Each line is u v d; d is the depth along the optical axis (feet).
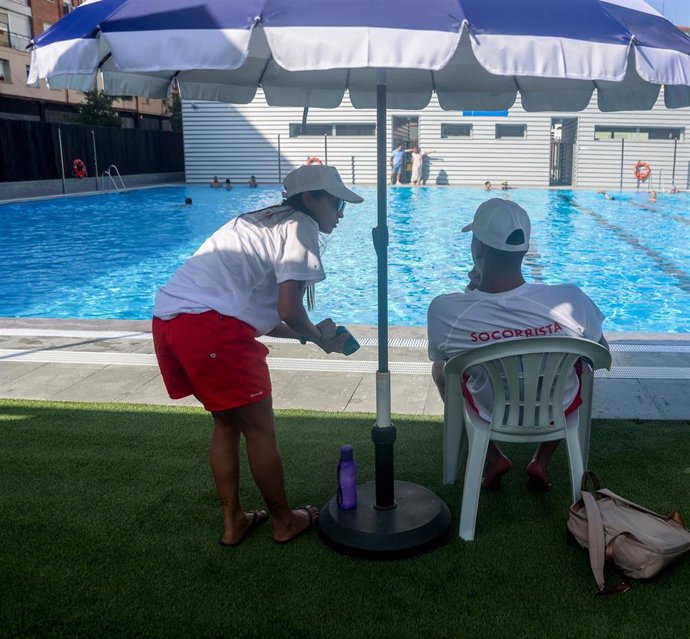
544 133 80.18
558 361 8.43
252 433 8.30
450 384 9.86
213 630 7.14
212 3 5.97
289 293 7.95
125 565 8.30
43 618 7.32
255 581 8.00
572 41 5.93
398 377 15.25
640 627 7.13
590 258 37.68
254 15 5.79
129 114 116.47
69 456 11.36
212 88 12.26
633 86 11.15
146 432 12.36
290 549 8.70
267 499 8.64
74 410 13.47
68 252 41.09
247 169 85.56
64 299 30.09
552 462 11.12
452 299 9.21
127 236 47.06
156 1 6.16
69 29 6.38
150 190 78.79
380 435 8.97
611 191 77.05
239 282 8.02
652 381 14.67
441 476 10.68
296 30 5.70
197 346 7.77
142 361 16.56
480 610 7.43
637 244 41.78
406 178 83.30
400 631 7.11
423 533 8.64
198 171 86.17
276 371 15.65
